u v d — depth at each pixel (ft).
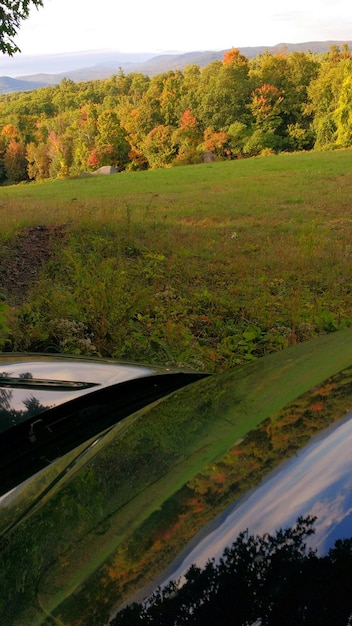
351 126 204.13
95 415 6.72
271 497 3.53
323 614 2.66
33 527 4.14
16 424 6.34
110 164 280.92
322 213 50.90
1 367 7.81
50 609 3.27
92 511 4.13
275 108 244.63
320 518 3.19
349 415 4.26
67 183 112.16
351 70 224.94
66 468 5.10
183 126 254.47
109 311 16.85
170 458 4.62
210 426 5.04
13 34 32.24
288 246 33.73
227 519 3.47
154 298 20.83
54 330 15.58
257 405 5.19
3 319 14.29
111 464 4.81
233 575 3.03
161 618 2.94
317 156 129.39
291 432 4.30
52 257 29.58
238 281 25.61
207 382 6.61
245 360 15.37
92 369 7.82
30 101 537.65
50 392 7.01
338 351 6.18
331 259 29.86
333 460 3.69
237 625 2.76
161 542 3.49
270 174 94.89
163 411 5.84
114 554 3.53
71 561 3.63
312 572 2.88
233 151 243.40
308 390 5.01
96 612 3.13
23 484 5.11
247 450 4.25
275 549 3.10
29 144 352.49
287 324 19.03
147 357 14.90
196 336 18.37
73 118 371.35
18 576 3.65
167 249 33.01
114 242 31.73
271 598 2.83
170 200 64.03
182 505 3.79
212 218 48.49
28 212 43.96
